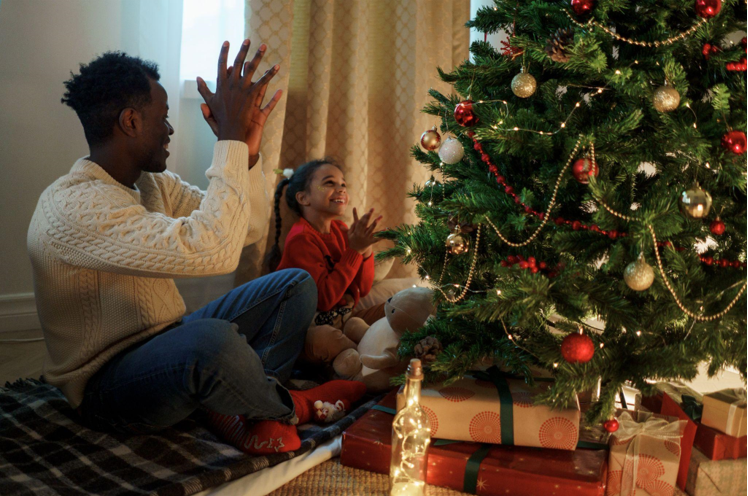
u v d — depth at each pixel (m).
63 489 1.04
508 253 1.19
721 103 0.93
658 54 1.02
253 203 1.38
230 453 1.20
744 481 1.10
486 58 1.22
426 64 2.38
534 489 1.06
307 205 1.90
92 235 1.07
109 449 1.19
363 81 2.28
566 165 1.00
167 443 1.22
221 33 2.23
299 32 2.24
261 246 2.16
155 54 2.11
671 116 0.98
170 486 1.04
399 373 1.48
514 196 1.12
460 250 1.15
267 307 1.42
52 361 1.22
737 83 0.99
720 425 1.10
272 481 1.12
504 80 1.19
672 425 1.09
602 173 1.08
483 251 1.25
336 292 1.73
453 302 1.23
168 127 1.23
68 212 1.08
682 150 0.95
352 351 1.57
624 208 1.02
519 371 1.20
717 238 1.10
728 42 1.08
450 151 1.13
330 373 1.62
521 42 1.05
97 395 1.17
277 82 2.07
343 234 1.99
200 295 2.26
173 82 2.13
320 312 1.75
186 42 2.22
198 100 2.25
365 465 1.18
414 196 1.42
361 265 1.86
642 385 1.06
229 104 1.23
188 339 1.08
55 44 1.99
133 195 1.20
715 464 1.09
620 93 1.03
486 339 1.26
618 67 1.00
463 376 1.26
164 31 2.11
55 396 1.40
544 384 1.21
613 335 1.12
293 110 2.29
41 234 1.10
